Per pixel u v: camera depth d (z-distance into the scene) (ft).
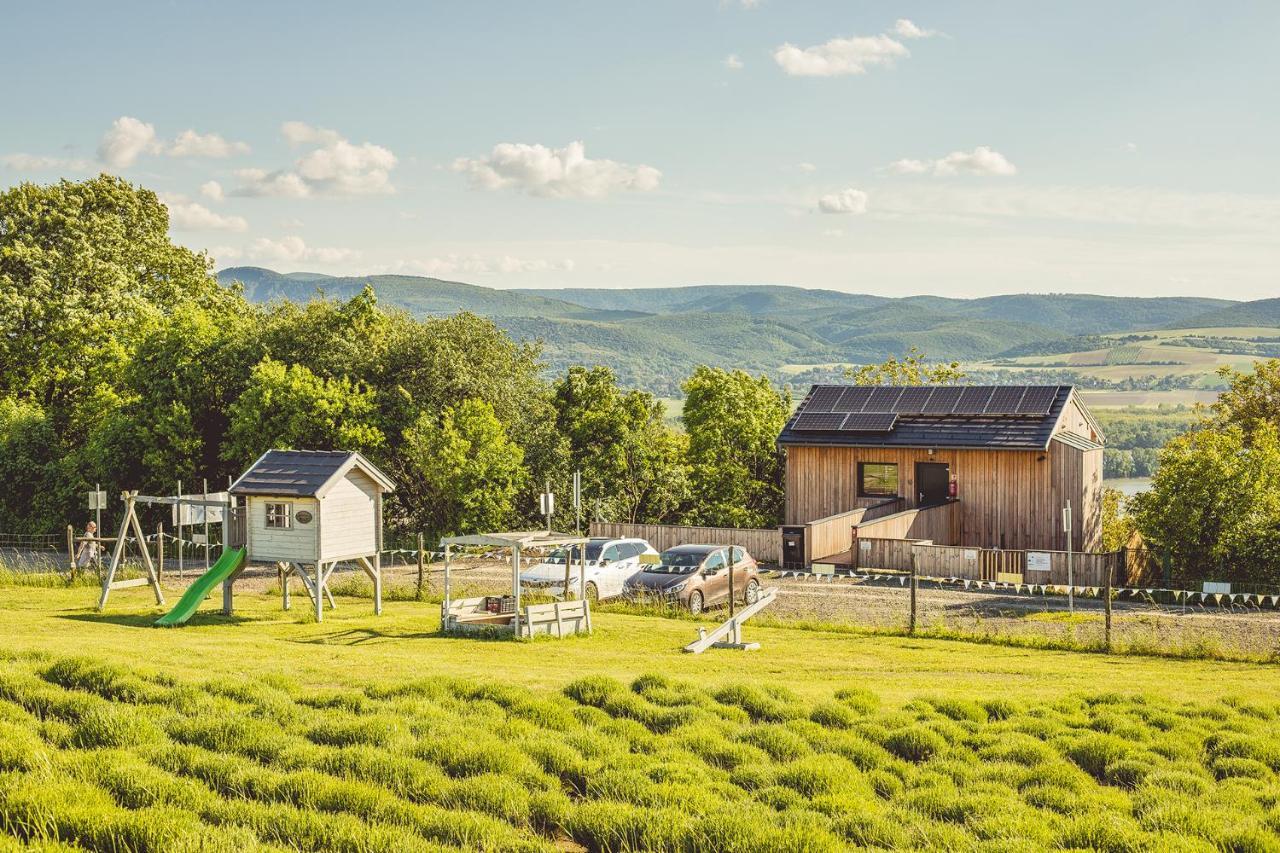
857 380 204.95
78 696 37.50
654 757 34.22
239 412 136.15
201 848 25.25
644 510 156.15
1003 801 30.99
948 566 104.53
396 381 146.20
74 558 107.14
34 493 151.64
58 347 167.53
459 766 32.45
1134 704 43.73
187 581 102.68
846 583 102.53
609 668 56.54
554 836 28.63
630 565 95.96
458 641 68.80
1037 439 119.55
